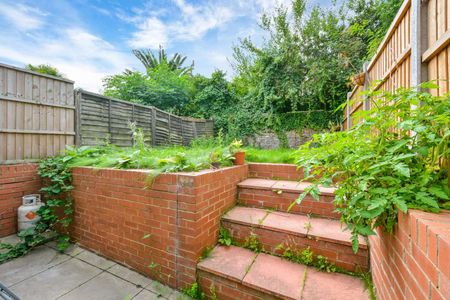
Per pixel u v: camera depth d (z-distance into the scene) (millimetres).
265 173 2887
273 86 7285
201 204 1812
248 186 2463
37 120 3053
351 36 6254
